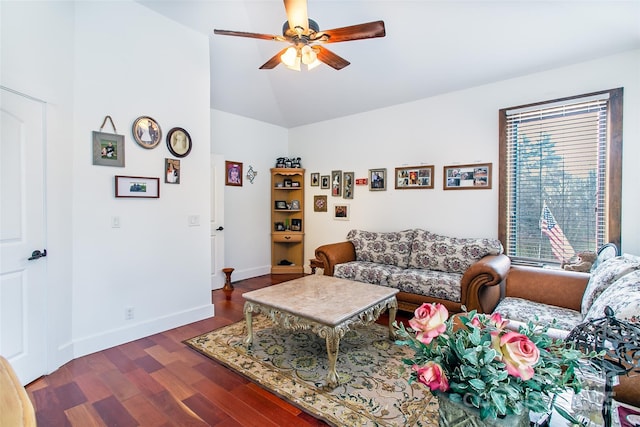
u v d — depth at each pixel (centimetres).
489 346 80
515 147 334
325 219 508
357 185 467
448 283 303
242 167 487
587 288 221
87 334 244
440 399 87
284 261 555
